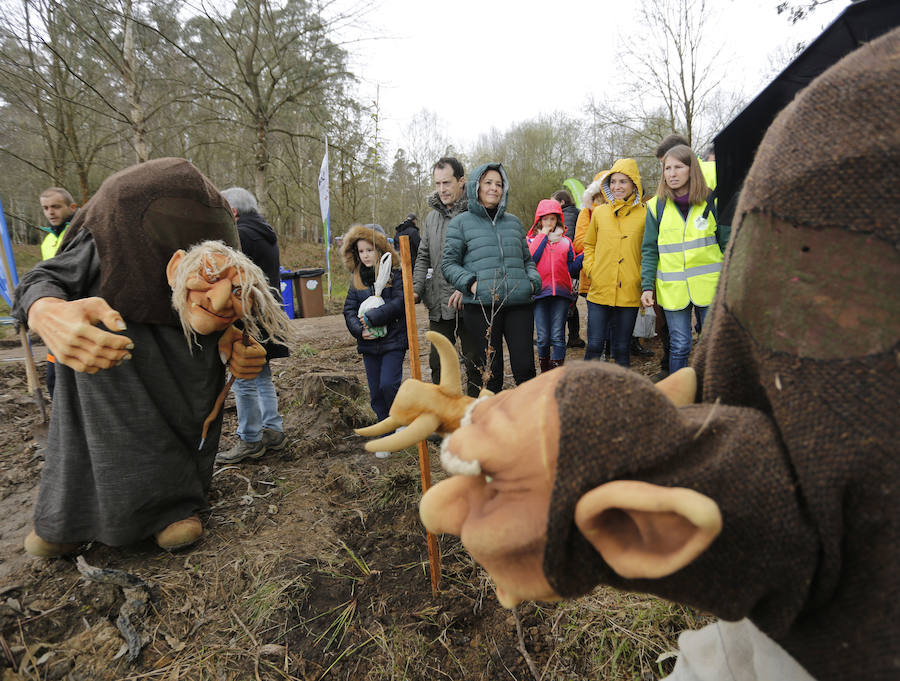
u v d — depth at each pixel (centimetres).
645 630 193
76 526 240
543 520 69
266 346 352
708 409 76
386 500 301
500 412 78
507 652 195
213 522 284
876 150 63
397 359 380
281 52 1306
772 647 82
